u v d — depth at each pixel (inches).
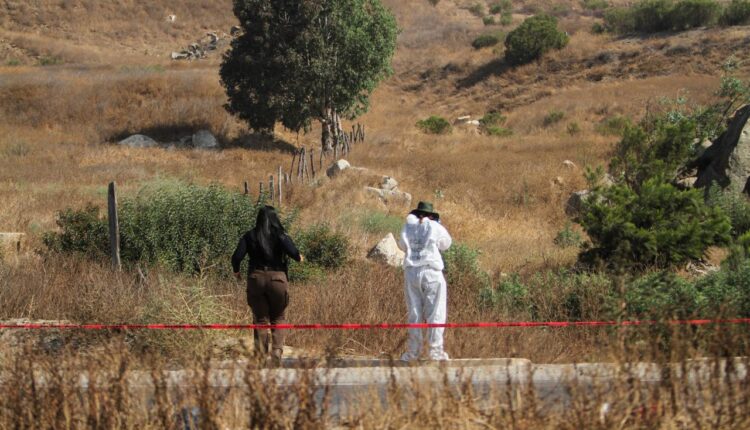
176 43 5162.4
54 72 3811.5
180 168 2375.7
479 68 4340.6
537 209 1975.9
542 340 677.9
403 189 2162.9
